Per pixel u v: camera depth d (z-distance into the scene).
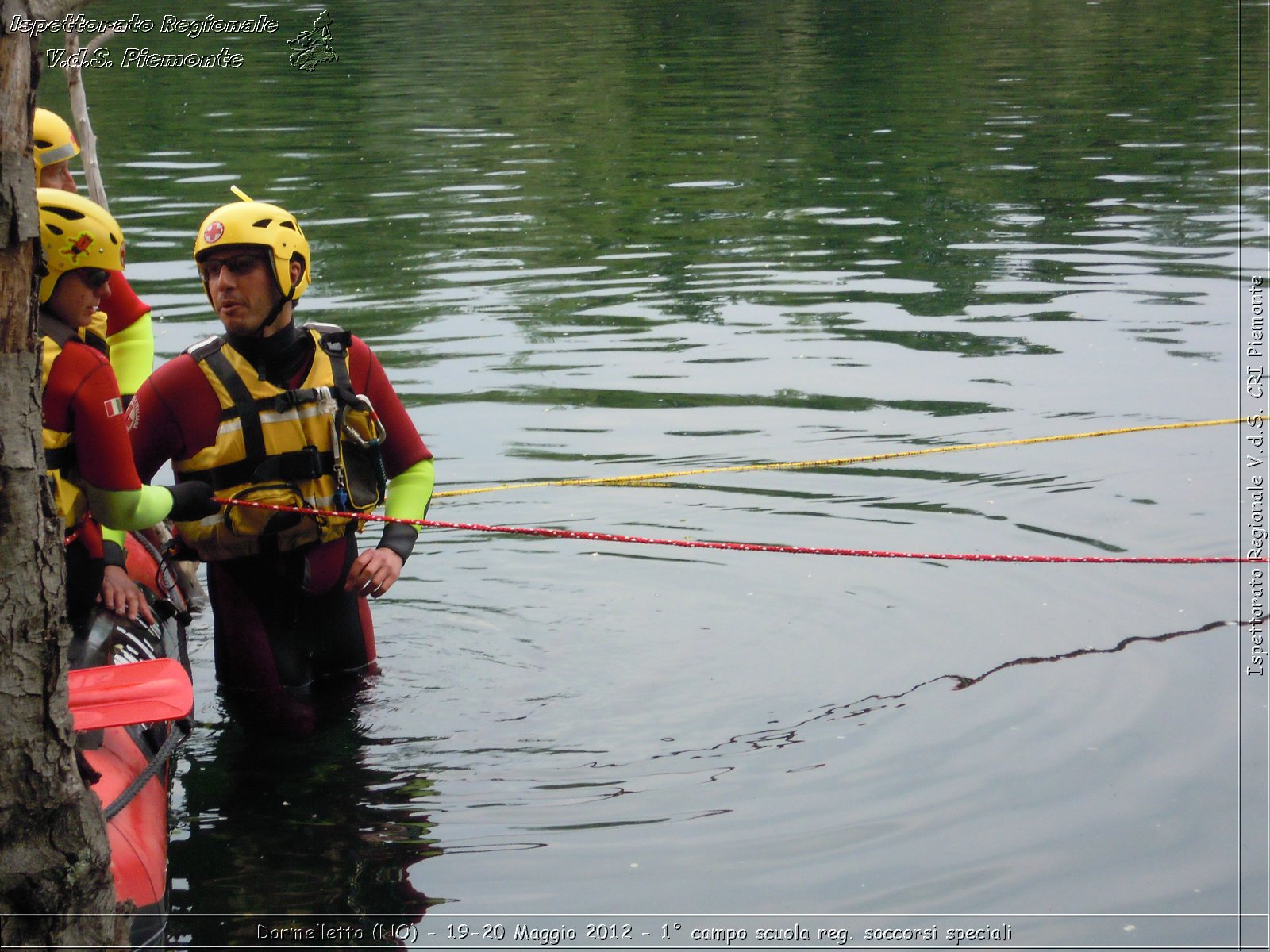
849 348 8.30
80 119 6.19
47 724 2.75
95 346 4.50
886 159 14.19
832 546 5.68
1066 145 14.68
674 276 9.98
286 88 18.19
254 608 4.53
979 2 27.28
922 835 3.67
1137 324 8.66
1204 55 20.59
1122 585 5.25
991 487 6.23
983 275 9.93
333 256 10.54
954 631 4.93
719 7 27.12
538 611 5.19
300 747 4.22
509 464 6.61
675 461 6.62
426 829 3.75
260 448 4.43
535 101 17.62
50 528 2.75
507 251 10.74
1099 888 3.42
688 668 4.71
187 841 3.69
